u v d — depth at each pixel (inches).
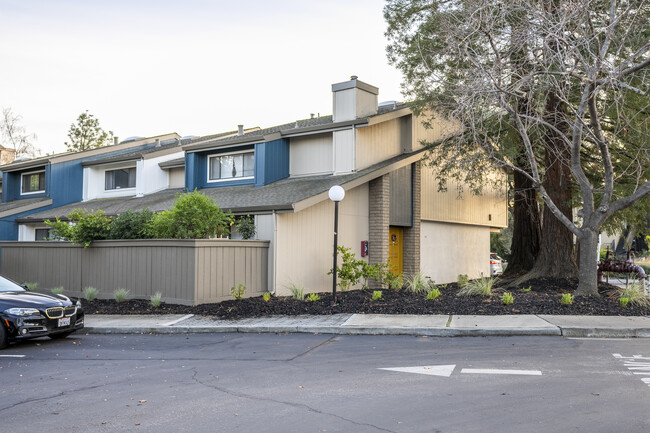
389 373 292.7
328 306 520.4
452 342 380.2
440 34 610.2
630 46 546.9
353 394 252.7
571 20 512.4
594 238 519.5
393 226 802.2
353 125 721.6
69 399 254.5
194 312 532.7
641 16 522.3
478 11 526.0
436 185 890.1
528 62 537.6
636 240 1648.6
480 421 208.7
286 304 539.8
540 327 401.1
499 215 1085.8
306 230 670.5
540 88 534.9
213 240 570.9
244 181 807.1
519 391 249.6
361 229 741.9
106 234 655.8
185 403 243.9
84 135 2021.4
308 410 229.3
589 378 270.4
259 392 260.5
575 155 513.3
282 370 307.9
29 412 234.1
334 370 304.2
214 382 282.7
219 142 810.2
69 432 206.7
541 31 480.4
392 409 227.8
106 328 481.4
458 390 254.2
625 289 524.7
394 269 799.1
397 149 805.9
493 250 1702.8
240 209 649.6
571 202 712.4
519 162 798.5
